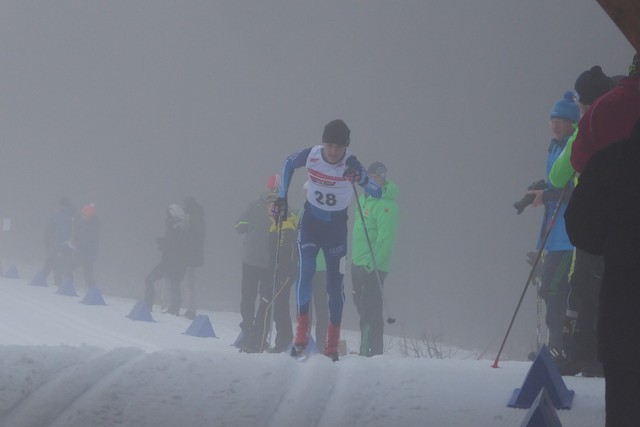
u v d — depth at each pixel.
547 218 22.86
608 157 11.28
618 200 11.05
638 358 10.58
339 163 22.67
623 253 10.92
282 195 23.77
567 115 22.81
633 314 10.71
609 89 20.88
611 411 10.94
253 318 35.28
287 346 33.16
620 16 14.34
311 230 23.16
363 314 32.53
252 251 34.72
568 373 20.45
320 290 35.50
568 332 20.44
